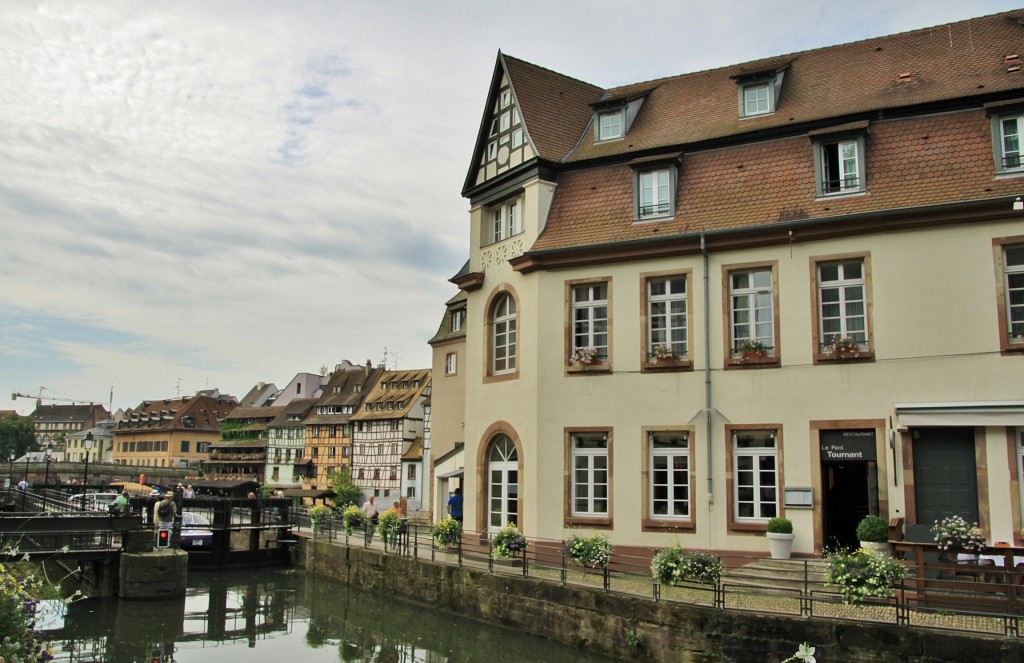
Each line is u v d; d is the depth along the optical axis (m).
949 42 18.61
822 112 17.88
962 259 15.64
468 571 17.64
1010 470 14.76
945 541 12.66
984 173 15.72
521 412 19.25
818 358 16.42
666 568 13.22
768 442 16.86
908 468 15.41
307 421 88.62
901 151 16.58
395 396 78.31
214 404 120.50
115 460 127.38
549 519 18.34
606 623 14.12
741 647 12.32
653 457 17.73
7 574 8.75
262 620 19.45
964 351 15.41
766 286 17.22
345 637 17.42
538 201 19.70
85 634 17.98
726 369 17.19
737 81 19.09
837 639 11.59
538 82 21.66
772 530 15.96
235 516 37.72
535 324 19.20
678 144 18.72
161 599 21.83
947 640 10.87
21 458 131.62
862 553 12.35
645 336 18.06
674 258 17.97
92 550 21.97
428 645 15.94
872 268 16.22
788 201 17.16
